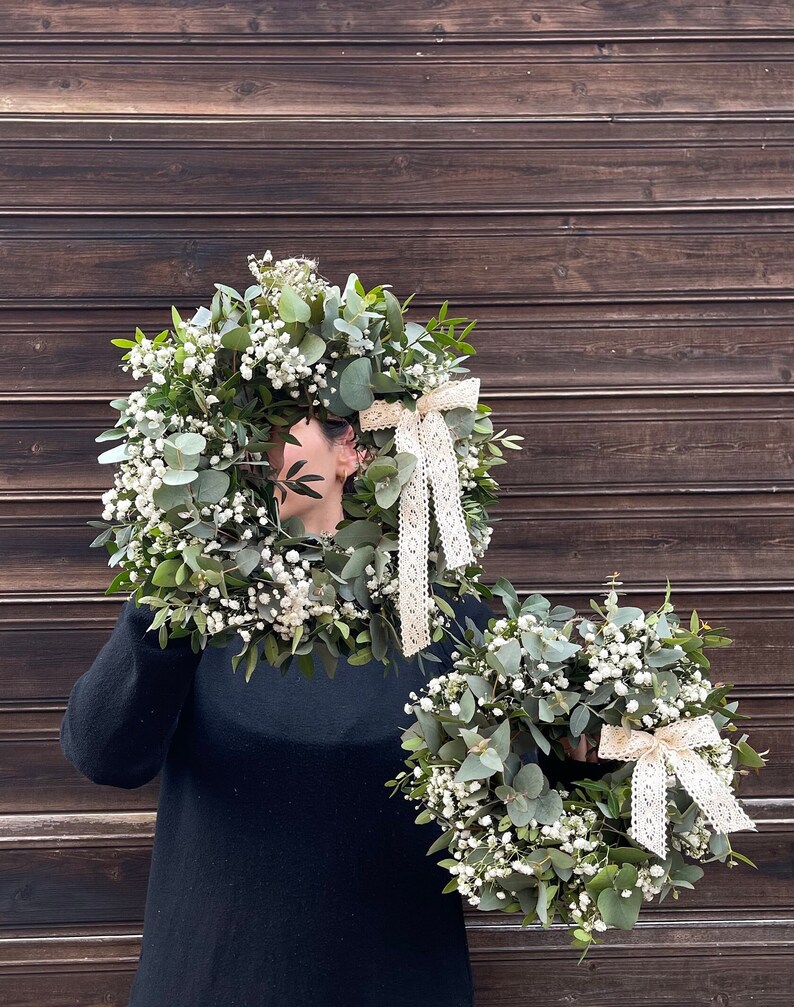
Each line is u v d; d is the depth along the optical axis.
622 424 1.50
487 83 1.49
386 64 1.48
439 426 0.89
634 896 0.82
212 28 1.47
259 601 0.80
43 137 1.46
